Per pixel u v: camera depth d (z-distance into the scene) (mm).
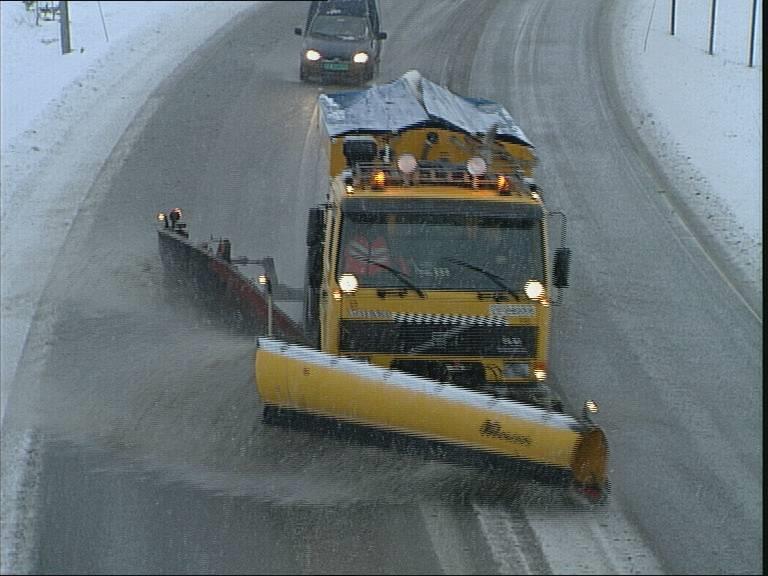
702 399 22703
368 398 17141
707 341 26047
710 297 29000
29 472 18422
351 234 18734
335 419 17453
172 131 43719
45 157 40219
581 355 25016
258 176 38062
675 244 33062
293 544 16266
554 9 65438
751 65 52844
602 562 15953
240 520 16984
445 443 17062
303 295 25625
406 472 18078
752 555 16328
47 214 34031
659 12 60750
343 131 23438
